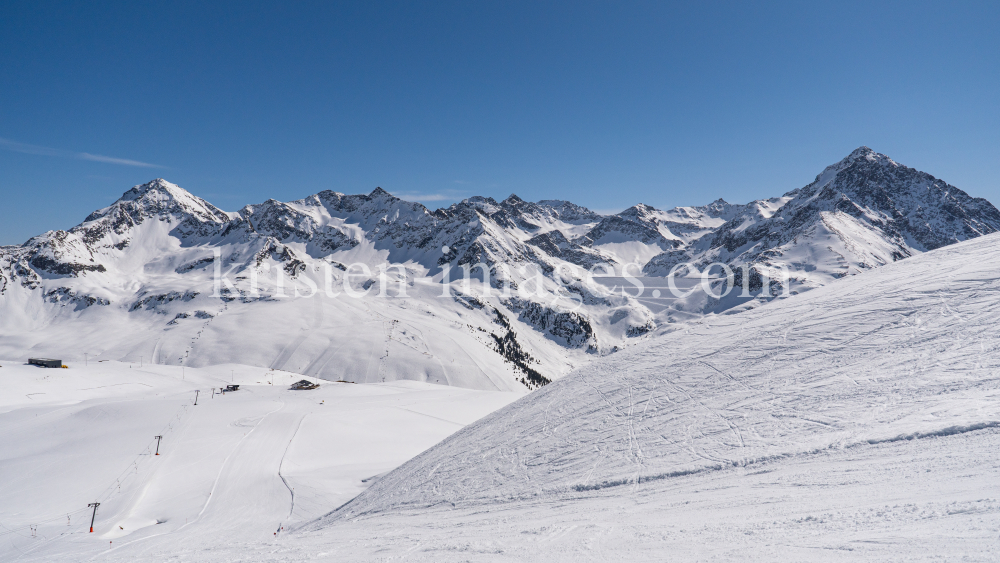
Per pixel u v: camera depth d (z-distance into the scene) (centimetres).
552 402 3241
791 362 2350
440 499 2386
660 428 2205
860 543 784
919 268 3017
